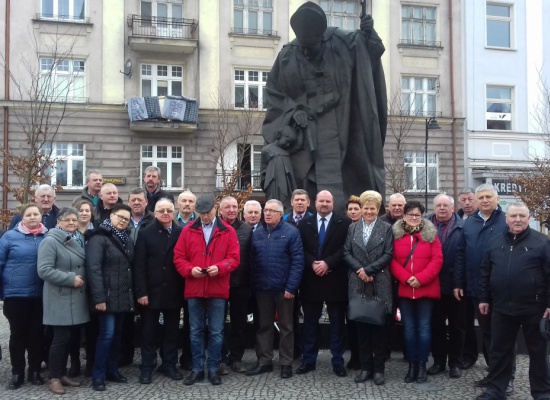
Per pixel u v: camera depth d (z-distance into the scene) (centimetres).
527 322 529
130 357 692
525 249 527
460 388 575
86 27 2414
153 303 607
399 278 593
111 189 742
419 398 539
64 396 559
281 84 768
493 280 539
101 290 586
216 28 2542
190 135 2478
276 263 618
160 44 2423
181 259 598
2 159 2239
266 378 611
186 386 586
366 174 739
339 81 745
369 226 605
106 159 2411
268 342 634
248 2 2605
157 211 621
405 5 2766
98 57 2425
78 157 2400
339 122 743
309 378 609
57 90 2375
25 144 2300
